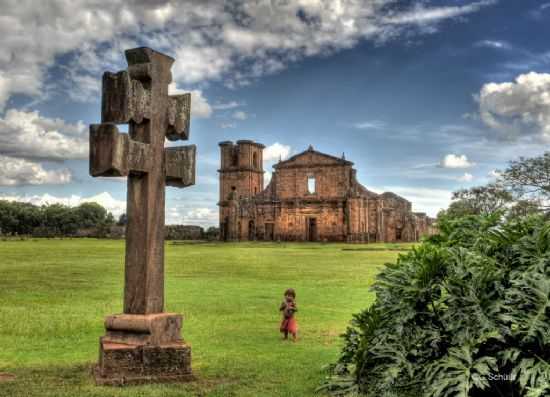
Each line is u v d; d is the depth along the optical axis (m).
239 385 7.80
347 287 22.80
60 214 167.50
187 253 53.56
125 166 7.68
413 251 8.54
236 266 35.09
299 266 35.53
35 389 7.27
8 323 13.19
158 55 8.45
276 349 10.81
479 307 7.00
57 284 23.22
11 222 159.25
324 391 7.60
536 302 6.87
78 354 10.04
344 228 93.69
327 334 12.66
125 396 6.94
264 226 99.69
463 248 7.81
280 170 98.75
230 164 105.62
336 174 95.19
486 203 60.88
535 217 8.21
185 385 7.63
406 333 7.48
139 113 7.99
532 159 48.44
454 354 6.82
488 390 6.95
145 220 8.10
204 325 13.50
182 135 8.90
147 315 7.99
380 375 7.47
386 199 106.62
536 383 6.30
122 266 34.19
